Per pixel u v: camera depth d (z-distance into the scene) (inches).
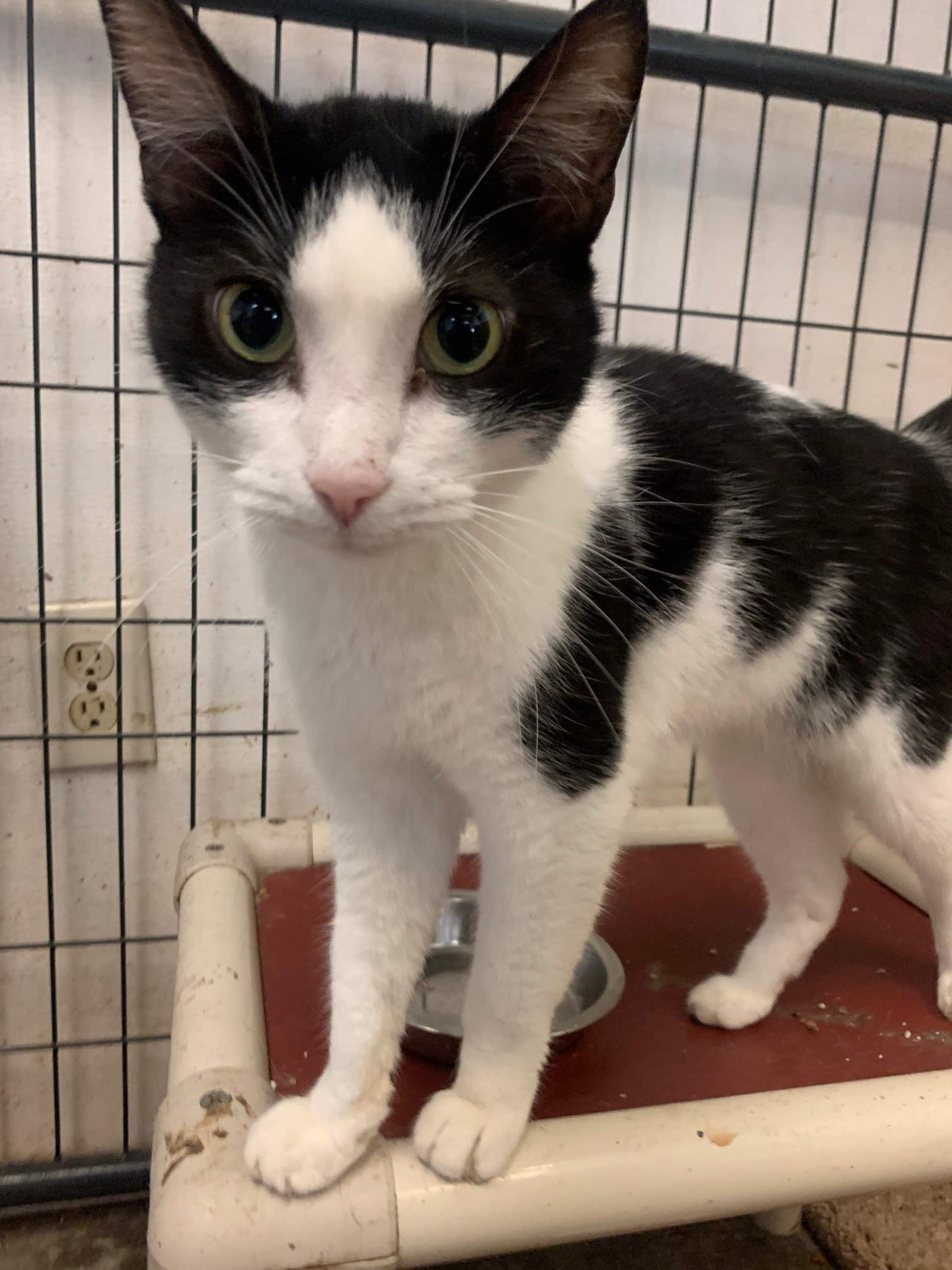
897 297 48.3
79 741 42.4
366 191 18.7
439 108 22.7
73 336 38.5
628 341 42.1
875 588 29.6
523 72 18.9
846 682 30.3
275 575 22.2
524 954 22.8
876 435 31.4
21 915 44.1
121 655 41.7
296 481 18.0
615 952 34.4
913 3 44.4
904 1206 39.5
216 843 38.7
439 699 21.6
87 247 38.0
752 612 28.3
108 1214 44.4
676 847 44.1
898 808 31.0
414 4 33.3
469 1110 22.4
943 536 30.7
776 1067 28.1
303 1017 29.8
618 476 24.5
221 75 18.7
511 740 22.0
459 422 19.0
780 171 44.9
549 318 20.4
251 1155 21.1
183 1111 23.0
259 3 32.7
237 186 19.0
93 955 45.3
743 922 37.7
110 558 40.8
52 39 35.9
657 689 26.9
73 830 43.6
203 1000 27.9
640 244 44.1
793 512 28.5
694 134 43.3
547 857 22.6
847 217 46.4
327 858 39.4
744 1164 22.2
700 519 26.5
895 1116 23.5
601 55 19.3
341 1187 20.8
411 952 24.5
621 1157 21.9
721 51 36.4
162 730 43.1
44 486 39.4
